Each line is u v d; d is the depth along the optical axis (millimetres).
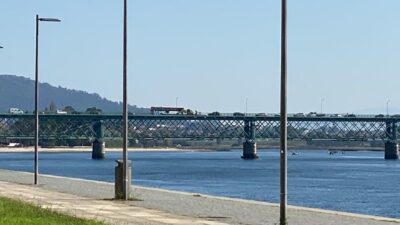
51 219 38656
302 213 46656
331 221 41875
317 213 46688
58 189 69625
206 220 41688
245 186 116562
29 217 39531
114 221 39688
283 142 36844
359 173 187125
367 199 92938
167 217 42906
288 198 92688
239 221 41469
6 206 46156
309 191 109500
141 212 45875
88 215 43094
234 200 57031
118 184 55938
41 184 78438
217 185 118812
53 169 189500
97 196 59750
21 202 50406
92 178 136625
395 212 74562
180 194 63094
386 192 109375
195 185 118438
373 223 40938
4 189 69125
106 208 48438
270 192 99500
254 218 43188
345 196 98375
